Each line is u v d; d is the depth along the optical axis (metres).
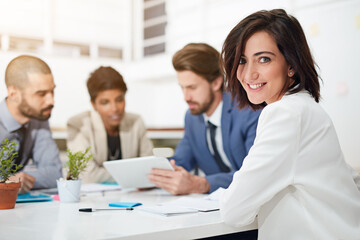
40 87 2.05
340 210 1.06
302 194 1.07
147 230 0.98
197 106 2.14
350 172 1.21
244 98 1.33
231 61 1.25
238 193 1.08
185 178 1.71
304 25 2.39
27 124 2.00
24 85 2.00
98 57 2.84
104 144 2.31
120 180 1.81
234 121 2.00
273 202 1.12
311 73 1.17
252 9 2.58
